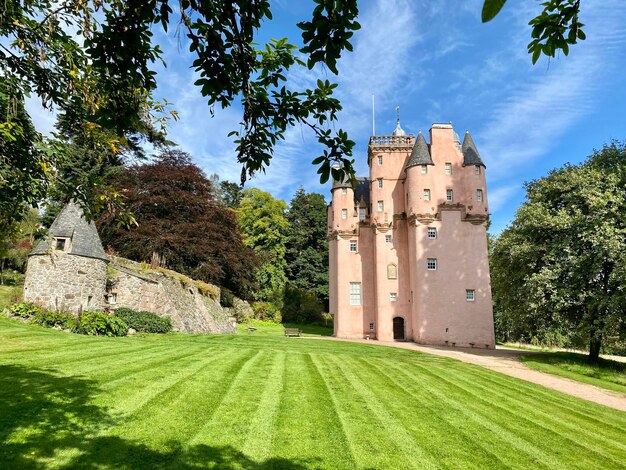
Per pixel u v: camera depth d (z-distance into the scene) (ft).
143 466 17.80
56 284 64.39
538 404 36.81
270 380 36.04
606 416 34.94
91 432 20.67
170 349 49.34
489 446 24.22
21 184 17.08
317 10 10.23
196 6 11.07
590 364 70.49
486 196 110.73
